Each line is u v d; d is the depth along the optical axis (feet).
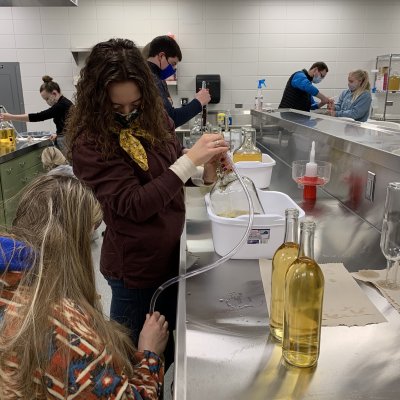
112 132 3.75
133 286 4.24
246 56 18.15
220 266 3.81
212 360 2.48
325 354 2.49
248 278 3.57
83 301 2.40
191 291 3.36
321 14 17.75
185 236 4.42
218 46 18.02
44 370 2.10
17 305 2.16
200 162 3.73
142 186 3.70
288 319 2.38
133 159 3.81
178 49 8.45
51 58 17.85
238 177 4.32
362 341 2.61
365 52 18.13
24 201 2.51
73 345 2.13
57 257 2.32
